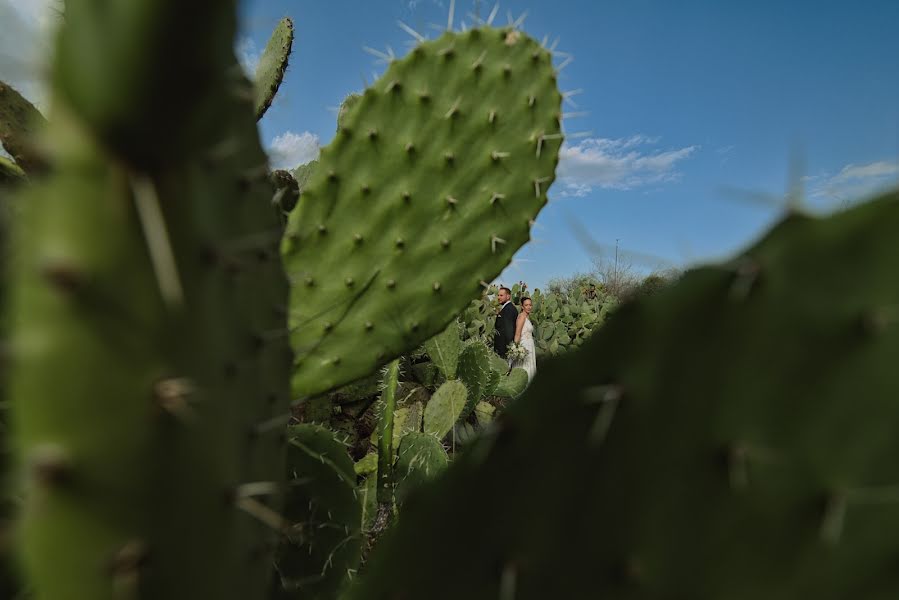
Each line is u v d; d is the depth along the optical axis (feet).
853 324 1.58
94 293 1.29
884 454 1.59
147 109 1.17
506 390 11.79
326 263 5.09
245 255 1.95
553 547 1.80
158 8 1.05
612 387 1.74
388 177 5.10
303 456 3.90
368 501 5.36
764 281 1.64
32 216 1.28
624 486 1.74
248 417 1.99
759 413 1.65
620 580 1.74
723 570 1.67
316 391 5.04
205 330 1.54
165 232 1.38
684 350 1.71
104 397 1.32
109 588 1.38
